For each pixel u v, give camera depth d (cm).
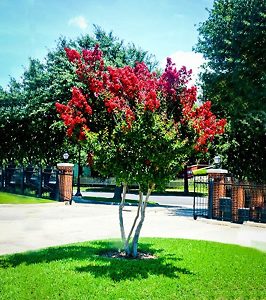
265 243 1078
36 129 2719
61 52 2728
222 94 2272
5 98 3012
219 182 1622
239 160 2639
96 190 4050
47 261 771
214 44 2158
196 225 1459
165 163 763
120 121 811
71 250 884
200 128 786
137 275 679
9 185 2545
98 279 645
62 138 2798
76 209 1878
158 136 746
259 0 1894
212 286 634
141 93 789
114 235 1158
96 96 824
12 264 743
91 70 859
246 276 700
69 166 2127
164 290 601
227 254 881
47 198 2216
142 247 937
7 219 1435
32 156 3209
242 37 1964
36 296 558
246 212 1498
